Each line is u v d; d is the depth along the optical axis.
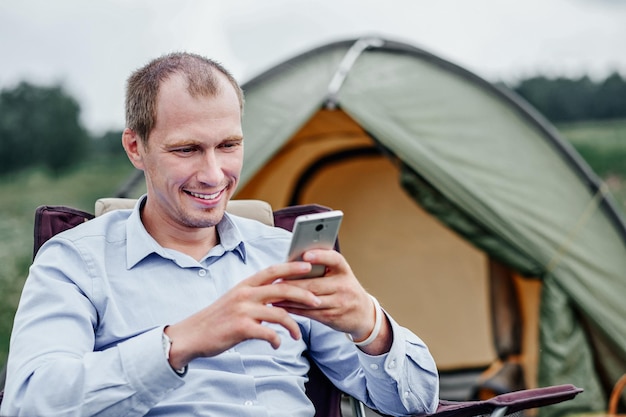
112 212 1.94
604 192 3.91
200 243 1.91
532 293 4.43
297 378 1.89
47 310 1.71
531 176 3.92
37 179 11.54
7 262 6.52
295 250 1.56
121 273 1.83
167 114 1.74
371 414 3.20
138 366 1.54
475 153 3.90
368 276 4.79
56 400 1.54
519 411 1.83
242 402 1.80
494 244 3.79
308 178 4.84
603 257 3.82
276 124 3.73
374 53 4.12
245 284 1.54
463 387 4.41
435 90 4.04
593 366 3.74
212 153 1.76
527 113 4.05
